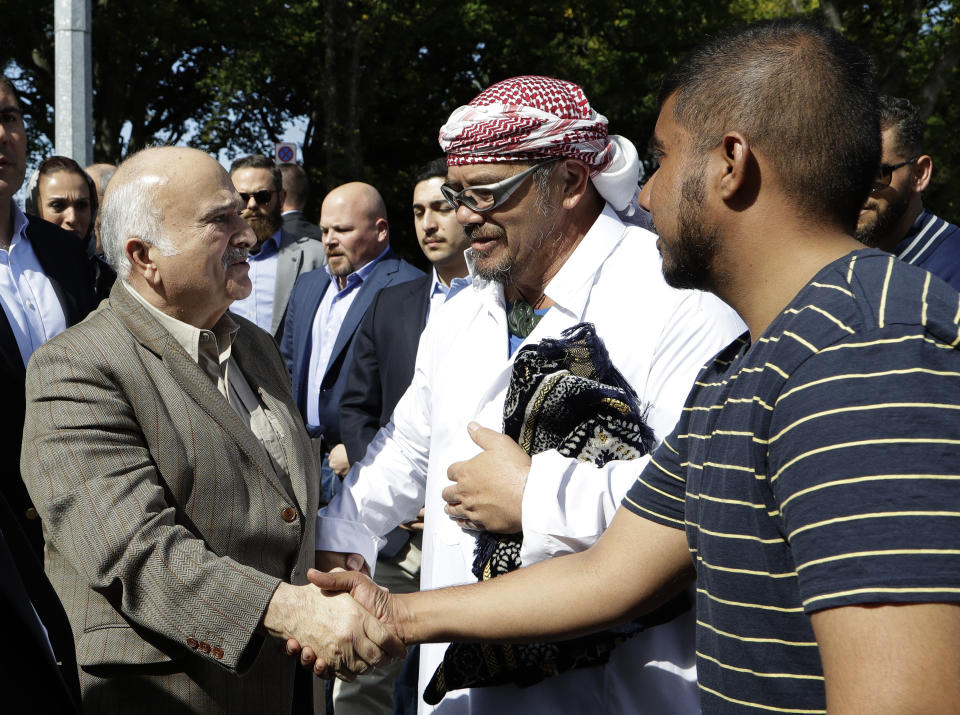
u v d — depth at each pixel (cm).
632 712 204
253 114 1983
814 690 119
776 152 125
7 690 188
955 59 1341
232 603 199
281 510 221
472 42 1905
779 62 126
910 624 100
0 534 193
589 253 225
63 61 782
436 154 2111
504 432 218
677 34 1827
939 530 101
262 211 613
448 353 245
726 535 125
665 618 200
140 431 210
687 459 147
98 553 197
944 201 1670
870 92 127
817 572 106
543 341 215
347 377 464
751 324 133
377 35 1789
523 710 208
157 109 2134
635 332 217
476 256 230
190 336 225
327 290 547
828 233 127
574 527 196
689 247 134
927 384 106
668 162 137
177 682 211
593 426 207
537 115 217
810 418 110
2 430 297
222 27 1739
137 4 1653
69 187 512
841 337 112
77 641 211
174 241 218
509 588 181
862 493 104
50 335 347
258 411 238
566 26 1980
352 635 194
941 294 113
